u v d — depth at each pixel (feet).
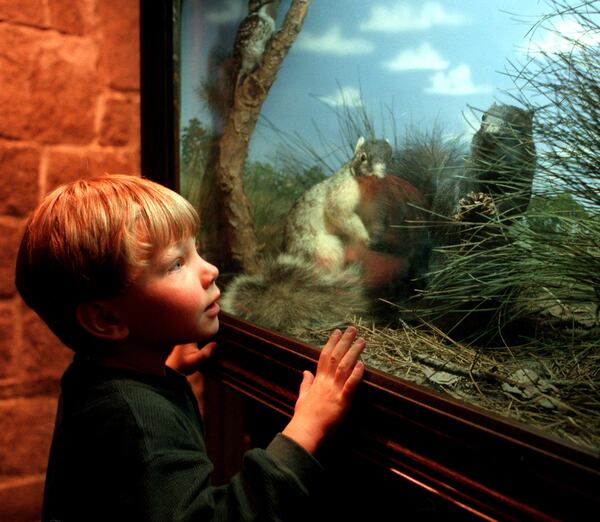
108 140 6.39
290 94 4.50
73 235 2.98
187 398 3.51
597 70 3.03
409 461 2.90
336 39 4.18
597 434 2.45
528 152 3.24
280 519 2.85
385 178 3.90
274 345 3.74
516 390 2.85
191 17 5.15
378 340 3.59
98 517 2.96
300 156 4.49
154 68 5.56
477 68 3.47
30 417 6.44
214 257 5.10
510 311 3.38
